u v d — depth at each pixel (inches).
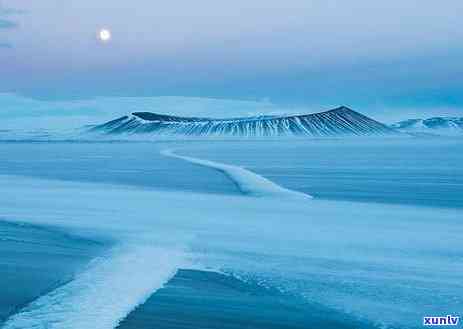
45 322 356.8
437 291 424.5
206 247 596.7
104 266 504.4
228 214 875.4
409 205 992.9
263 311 374.9
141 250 582.2
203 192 1277.1
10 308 383.2
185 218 829.8
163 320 356.2
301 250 579.8
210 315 366.0
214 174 1935.3
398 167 2325.3
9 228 737.6
